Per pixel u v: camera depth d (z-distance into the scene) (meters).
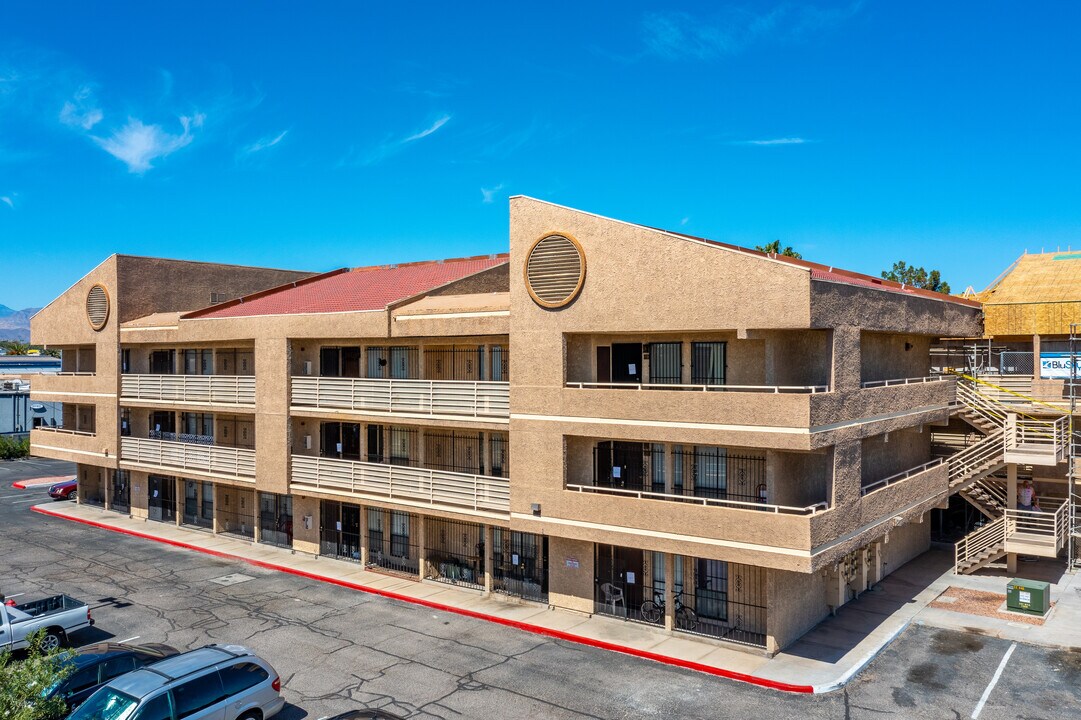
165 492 41.53
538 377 25.06
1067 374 33.97
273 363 33.09
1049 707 18.75
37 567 32.22
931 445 35.53
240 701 17.05
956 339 35.31
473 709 18.78
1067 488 33.16
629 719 18.27
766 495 22.77
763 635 22.62
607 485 25.25
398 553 31.95
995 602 26.77
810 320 20.23
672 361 24.27
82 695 17.92
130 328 39.62
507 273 33.62
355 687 20.02
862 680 20.42
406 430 31.59
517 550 28.31
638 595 25.00
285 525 35.50
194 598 27.84
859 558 27.44
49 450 45.53
